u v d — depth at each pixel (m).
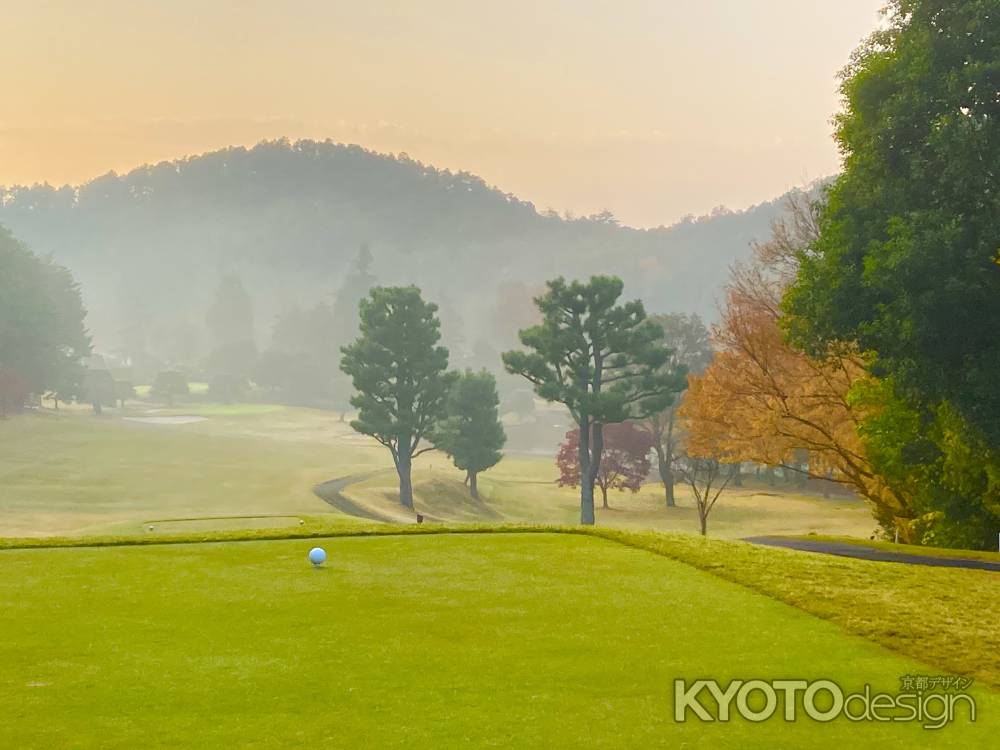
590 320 79.25
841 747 8.50
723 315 49.56
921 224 27.31
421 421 95.25
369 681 10.00
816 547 26.34
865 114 30.23
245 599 14.02
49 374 135.00
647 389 78.44
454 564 17.06
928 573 17.02
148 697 9.42
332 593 14.50
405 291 92.75
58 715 8.90
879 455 35.31
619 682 10.13
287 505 82.69
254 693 9.56
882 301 29.81
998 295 26.86
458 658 10.92
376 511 83.44
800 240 53.62
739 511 87.94
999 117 27.42
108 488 88.31
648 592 14.76
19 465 96.88
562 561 17.41
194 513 77.50
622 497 102.62
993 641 12.23
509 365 80.19
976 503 32.06
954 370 28.06
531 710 9.18
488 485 108.62
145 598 14.05
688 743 8.45
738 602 14.16
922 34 28.28
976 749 8.55
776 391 43.81
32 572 16.03
